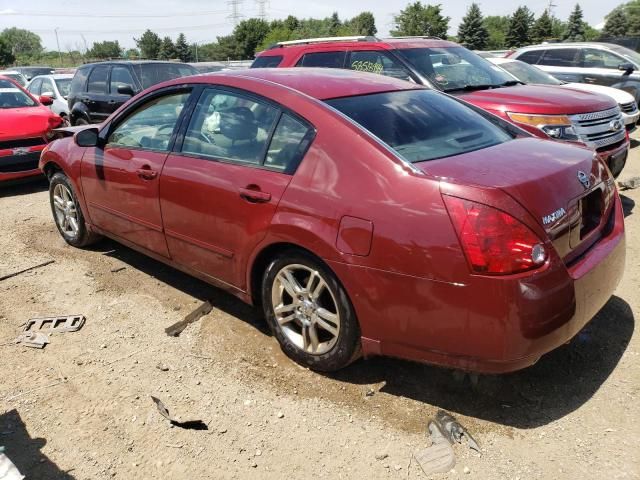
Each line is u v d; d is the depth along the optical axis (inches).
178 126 153.3
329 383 125.0
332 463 102.7
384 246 105.3
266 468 102.0
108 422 114.5
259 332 147.2
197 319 154.5
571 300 102.6
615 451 103.1
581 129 231.9
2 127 294.0
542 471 99.3
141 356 137.4
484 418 112.8
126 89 392.8
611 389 119.8
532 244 97.7
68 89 528.4
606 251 116.6
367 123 123.6
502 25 3575.3
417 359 109.3
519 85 276.2
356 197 110.0
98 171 178.4
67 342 144.5
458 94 252.4
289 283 126.4
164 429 112.3
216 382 126.6
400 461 102.6
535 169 110.3
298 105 127.3
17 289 177.2
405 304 105.3
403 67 262.5
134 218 167.9
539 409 114.8
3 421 115.2
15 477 87.7
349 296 112.7
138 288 175.6
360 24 3435.0
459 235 98.0
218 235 138.8
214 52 3617.1
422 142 123.0
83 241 206.4
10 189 317.1
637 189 276.1
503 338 98.0
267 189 124.6
